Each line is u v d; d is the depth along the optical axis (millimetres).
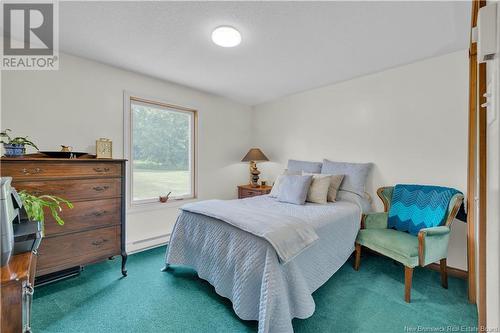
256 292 1402
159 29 1794
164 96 2936
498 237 560
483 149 1198
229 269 1596
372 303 1687
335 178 2600
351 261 2406
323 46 2039
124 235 2061
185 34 1860
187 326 1447
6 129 1797
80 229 1817
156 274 2098
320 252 1737
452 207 1846
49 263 1680
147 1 1476
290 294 1418
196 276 2068
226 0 1463
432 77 2244
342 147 2926
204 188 3451
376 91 2627
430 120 2256
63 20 1683
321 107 3150
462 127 2078
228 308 1626
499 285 530
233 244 1598
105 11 1579
